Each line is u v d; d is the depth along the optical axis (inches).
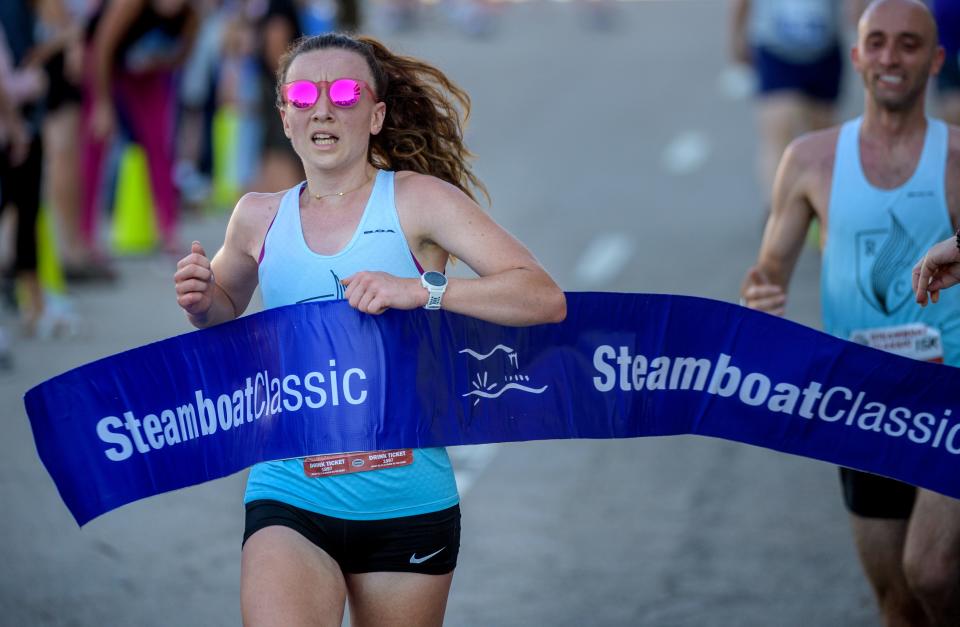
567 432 534.6
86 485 522.0
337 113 502.9
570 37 3560.5
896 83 600.7
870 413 554.6
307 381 510.6
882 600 639.1
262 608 473.4
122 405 520.1
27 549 812.0
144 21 1424.7
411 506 507.5
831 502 890.7
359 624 513.7
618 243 1563.7
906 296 611.5
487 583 767.1
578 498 898.7
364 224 506.6
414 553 506.9
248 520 507.5
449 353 517.7
